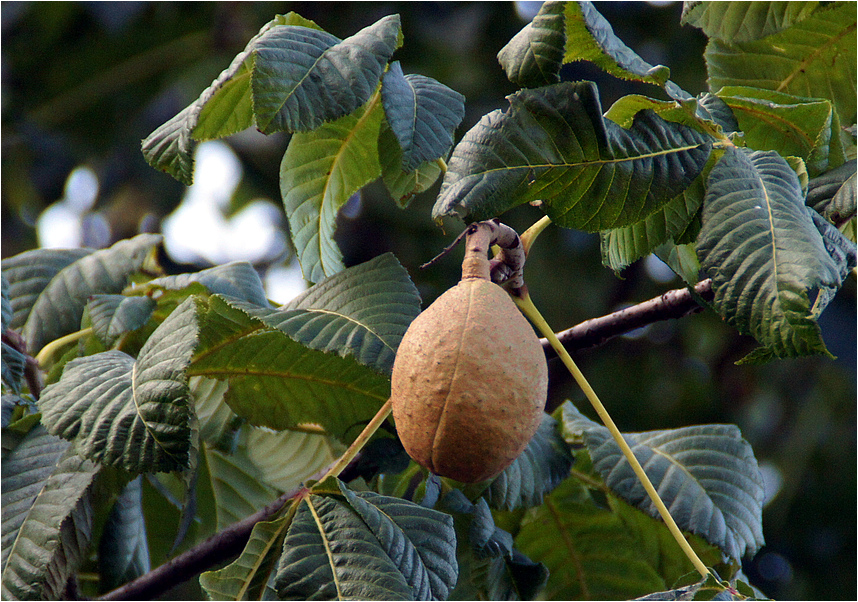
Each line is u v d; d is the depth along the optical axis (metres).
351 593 1.57
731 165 1.60
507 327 1.57
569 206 1.59
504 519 1.74
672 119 1.61
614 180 1.59
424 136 1.62
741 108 1.66
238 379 1.68
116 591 1.68
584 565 1.73
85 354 1.75
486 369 1.56
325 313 1.62
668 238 1.63
